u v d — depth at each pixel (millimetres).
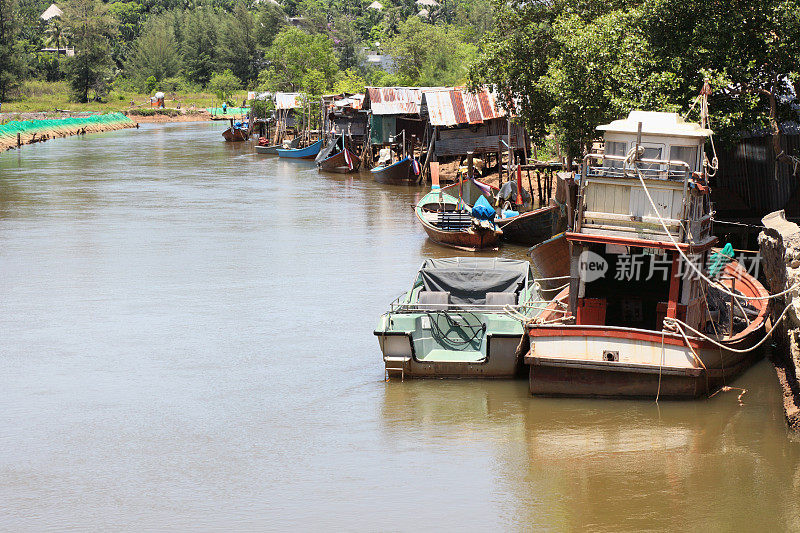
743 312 18188
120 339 20578
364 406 16297
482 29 131000
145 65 146750
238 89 147875
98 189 48562
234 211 40188
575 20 27734
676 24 23094
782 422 15078
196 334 20891
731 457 13828
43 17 180625
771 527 11758
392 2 182375
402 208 40812
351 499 12773
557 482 13164
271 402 16609
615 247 16969
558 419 15383
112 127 103812
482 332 18156
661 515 12117
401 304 18359
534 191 40969
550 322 16969
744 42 22688
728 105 22391
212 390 17281
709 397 16188
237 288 25219
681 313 15961
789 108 23672
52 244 32031
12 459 14281
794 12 21141
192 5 179375
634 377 15812
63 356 19422
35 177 54281
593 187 16234
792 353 15664
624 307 17906
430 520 12148
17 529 12023
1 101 120438
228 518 12281
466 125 49625
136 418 15961
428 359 17344
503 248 30547
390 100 57500
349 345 19922
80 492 13125
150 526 12070
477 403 16266
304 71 91625
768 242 18484
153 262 28844
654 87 21781
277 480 13422
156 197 45250
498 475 13461
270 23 150625
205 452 14492
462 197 36875
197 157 69062
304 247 31094
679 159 16250
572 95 24828
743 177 26766
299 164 64250
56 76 138625
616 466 13656
